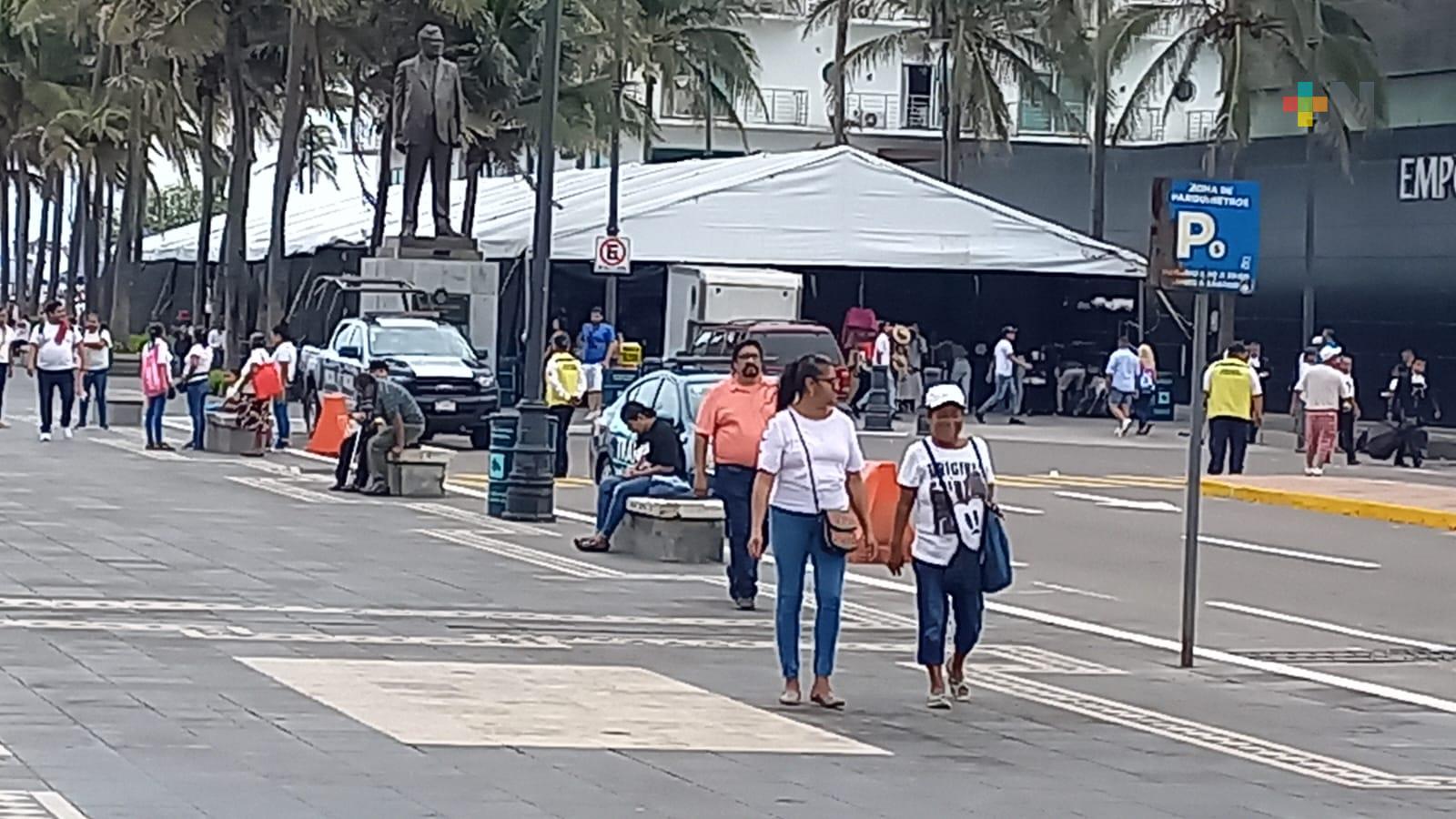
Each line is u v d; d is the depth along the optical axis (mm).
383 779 9383
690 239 49562
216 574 16969
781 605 12094
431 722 10906
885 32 77312
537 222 23094
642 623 15438
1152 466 36125
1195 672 14539
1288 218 54188
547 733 10742
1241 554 22906
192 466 28750
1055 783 10172
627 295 53000
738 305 45312
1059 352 55625
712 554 19578
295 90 47188
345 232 63875
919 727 11602
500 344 48062
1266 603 18922
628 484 19922
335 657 13016
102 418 36094
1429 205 50594
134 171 61688
